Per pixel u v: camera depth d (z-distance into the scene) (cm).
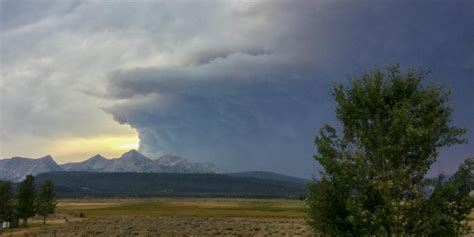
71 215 15838
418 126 1828
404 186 1758
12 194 9906
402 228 1755
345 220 1791
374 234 1695
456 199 1766
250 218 13312
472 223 7781
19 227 9912
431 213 1745
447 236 1731
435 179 1808
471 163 1789
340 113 1933
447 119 1841
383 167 1820
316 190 1862
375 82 1920
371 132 1869
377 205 1789
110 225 10100
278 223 10594
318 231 1884
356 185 1795
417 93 1911
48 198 11006
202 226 9669
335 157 1889
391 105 1900
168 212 17688
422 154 1806
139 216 14838
